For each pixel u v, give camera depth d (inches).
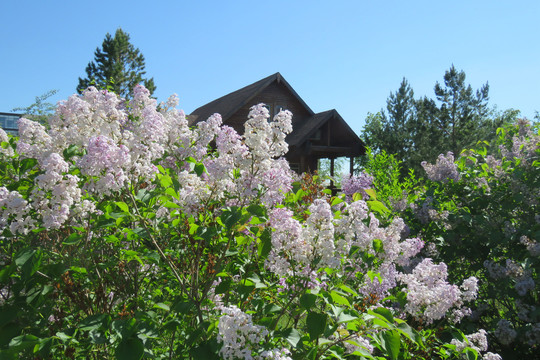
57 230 151.0
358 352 115.3
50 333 143.6
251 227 133.1
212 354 111.9
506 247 279.6
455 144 1710.1
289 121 155.5
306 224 132.4
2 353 115.0
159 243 153.2
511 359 238.1
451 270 287.4
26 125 164.9
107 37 1879.9
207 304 150.0
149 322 121.6
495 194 297.7
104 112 148.5
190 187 149.0
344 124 944.3
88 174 128.0
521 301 248.7
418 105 1819.6
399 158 1774.1
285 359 102.6
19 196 131.5
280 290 153.5
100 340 117.0
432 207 305.3
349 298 149.8
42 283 136.2
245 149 153.5
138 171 138.5
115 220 136.3
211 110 1075.3
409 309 168.7
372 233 169.2
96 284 150.5
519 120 377.4
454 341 169.0
